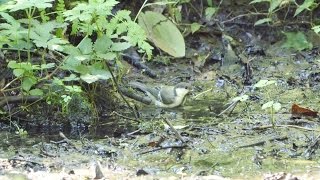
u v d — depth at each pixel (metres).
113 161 8.58
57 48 9.65
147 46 10.07
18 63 9.74
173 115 10.48
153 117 10.37
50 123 10.10
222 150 8.94
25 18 10.71
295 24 14.44
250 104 11.02
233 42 13.87
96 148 9.03
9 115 10.05
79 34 11.48
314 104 10.98
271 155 8.77
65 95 9.98
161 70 12.75
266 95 11.55
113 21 10.07
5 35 9.72
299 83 12.15
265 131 9.64
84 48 9.88
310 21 14.38
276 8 14.42
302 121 9.96
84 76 9.72
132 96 10.92
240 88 11.98
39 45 9.62
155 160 8.62
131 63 12.54
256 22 13.74
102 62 10.20
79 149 9.02
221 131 9.65
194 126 9.82
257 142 9.16
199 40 13.87
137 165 8.44
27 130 9.88
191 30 13.81
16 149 9.04
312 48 13.74
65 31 11.04
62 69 10.26
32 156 8.74
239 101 10.95
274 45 13.95
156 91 10.93
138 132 9.66
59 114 10.18
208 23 14.27
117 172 8.17
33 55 10.91
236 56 13.37
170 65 12.95
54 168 8.30
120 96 10.88
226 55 13.36
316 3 14.45
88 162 8.52
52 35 10.28
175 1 13.32
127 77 12.05
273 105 9.65
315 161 8.59
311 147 8.95
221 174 8.16
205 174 8.13
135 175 8.06
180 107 10.90
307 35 14.19
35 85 10.15
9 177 7.95
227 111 10.58
